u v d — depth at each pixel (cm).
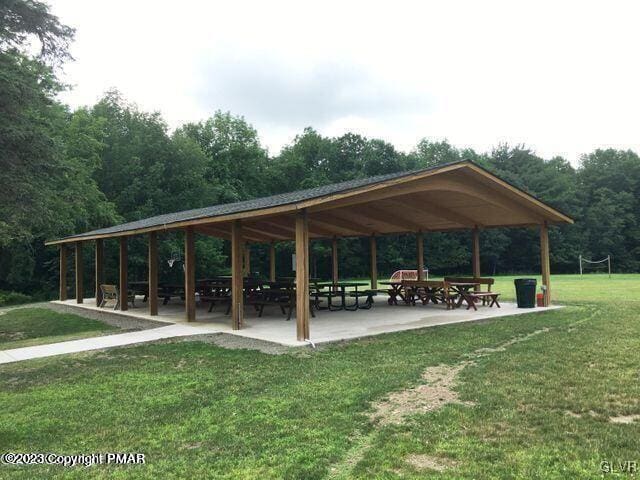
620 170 4838
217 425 433
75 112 2788
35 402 533
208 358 725
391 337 857
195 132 3956
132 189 2788
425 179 1010
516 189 1184
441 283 1320
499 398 475
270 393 524
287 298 1306
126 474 341
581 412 433
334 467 339
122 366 696
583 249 4534
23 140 1258
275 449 372
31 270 2494
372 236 1831
